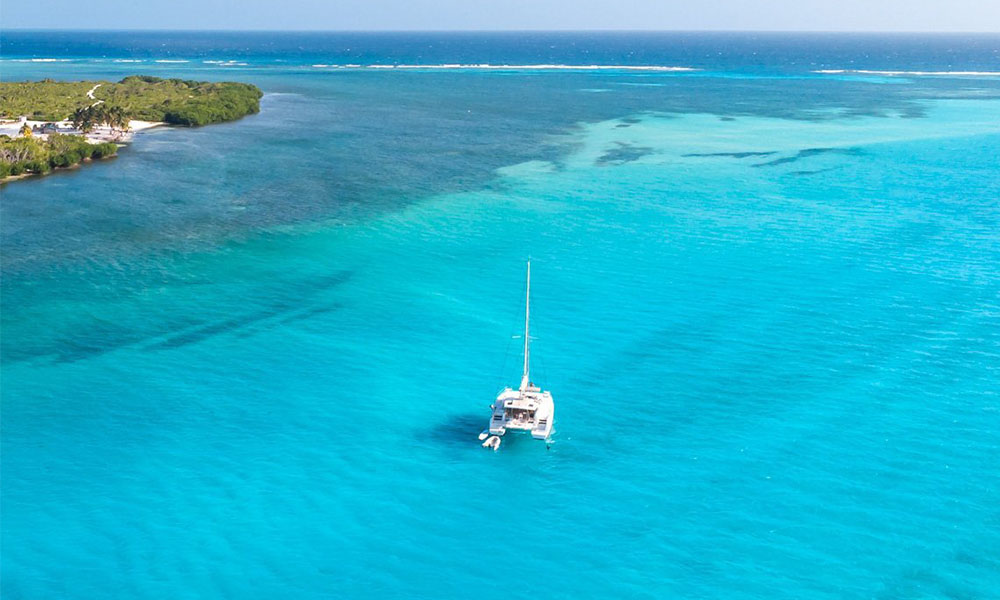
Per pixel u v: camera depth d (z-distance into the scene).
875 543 42.84
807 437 52.28
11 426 53.38
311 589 40.09
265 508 45.91
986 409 55.03
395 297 76.25
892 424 53.44
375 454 51.25
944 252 87.00
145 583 40.16
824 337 66.31
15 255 86.62
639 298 75.25
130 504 45.94
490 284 79.38
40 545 42.56
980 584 39.94
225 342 66.38
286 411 56.06
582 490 47.78
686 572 41.22
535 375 60.91
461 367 62.50
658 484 48.12
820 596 39.44
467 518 45.47
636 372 61.12
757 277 80.12
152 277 80.81
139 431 53.22
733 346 65.06
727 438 52.47
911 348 64.06
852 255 86.50
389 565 41.84
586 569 41.62
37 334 67.19
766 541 43.22
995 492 46.75
